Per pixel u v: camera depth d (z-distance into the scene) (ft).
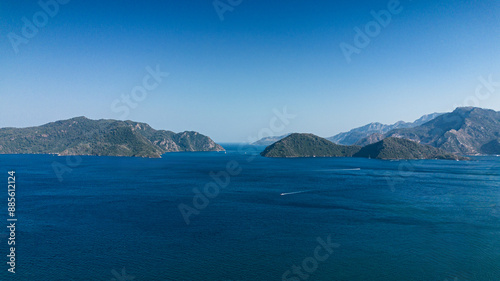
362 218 317.83
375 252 221.66
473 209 362.12
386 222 301.02
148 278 181.88
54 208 360.69
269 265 199.52
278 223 297.33
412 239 248.93
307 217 320.91
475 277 185.16
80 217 317.63
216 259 208.64
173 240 245.86
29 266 197.57
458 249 228.22
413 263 203.41
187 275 185.98
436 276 185.88
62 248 227.40
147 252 220.43
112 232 265.75
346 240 246.88
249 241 244.22
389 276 185.57
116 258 209.87
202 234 261.44
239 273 188.65
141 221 302.66
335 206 378.73
